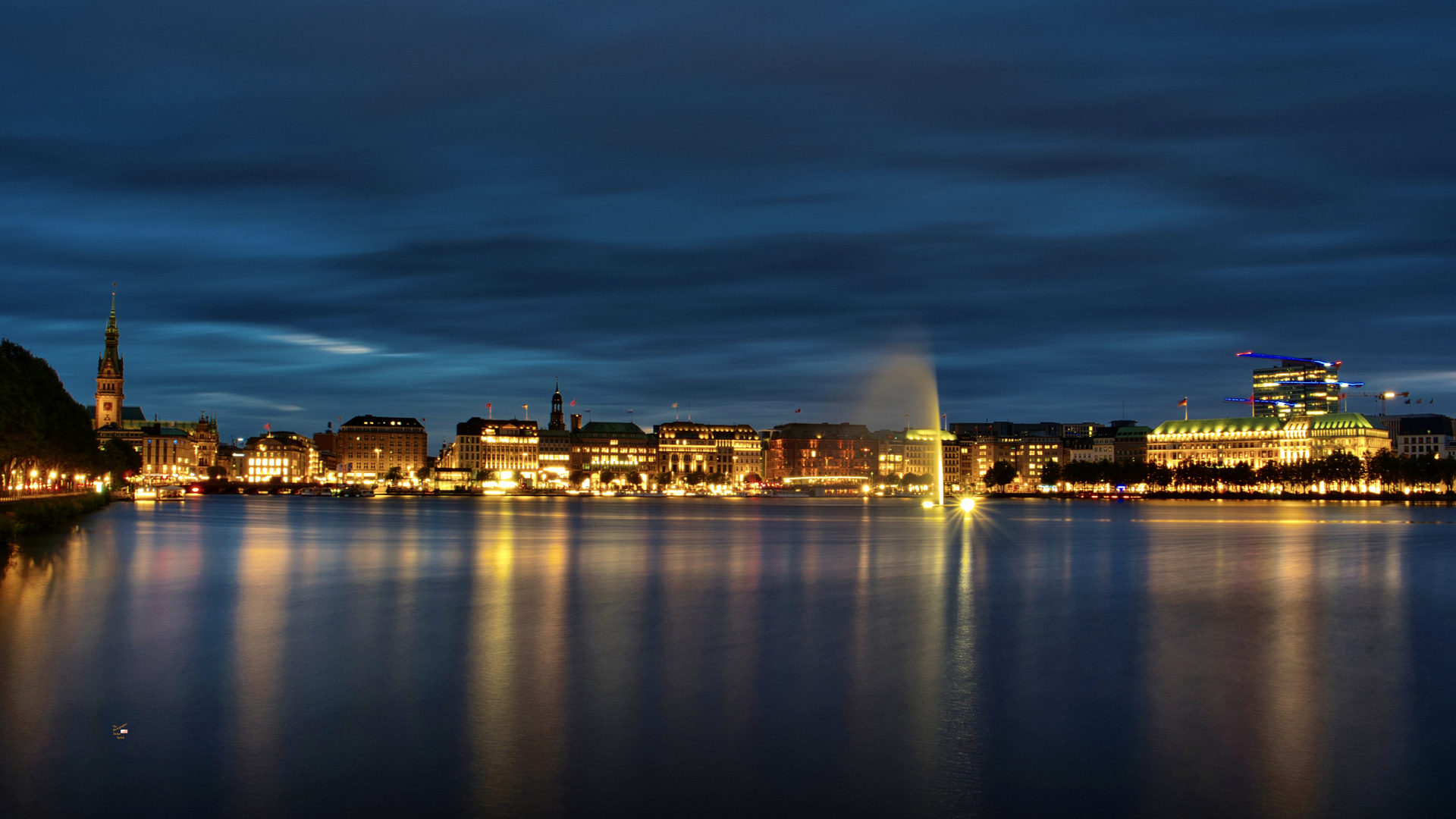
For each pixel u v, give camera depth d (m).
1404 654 56.06
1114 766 36.62
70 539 131.12
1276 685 48.56
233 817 31.61
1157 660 54.06
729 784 34.53
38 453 146.00
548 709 43.31
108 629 61.59
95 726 40.59
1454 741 39.62
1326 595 80.44
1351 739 39.75
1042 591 82.62
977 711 43.38
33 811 32.00
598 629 62.94
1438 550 125.56
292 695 45.38
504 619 66.81
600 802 32.91
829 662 52.91
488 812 32.06
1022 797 33.62
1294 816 32.28
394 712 42.72
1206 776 35.66
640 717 42.12
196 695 45.47
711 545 134.75
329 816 31.69
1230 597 79.06
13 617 66.31
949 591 82.38
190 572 93.69
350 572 95.44
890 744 38.81
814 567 102.25
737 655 54.50
